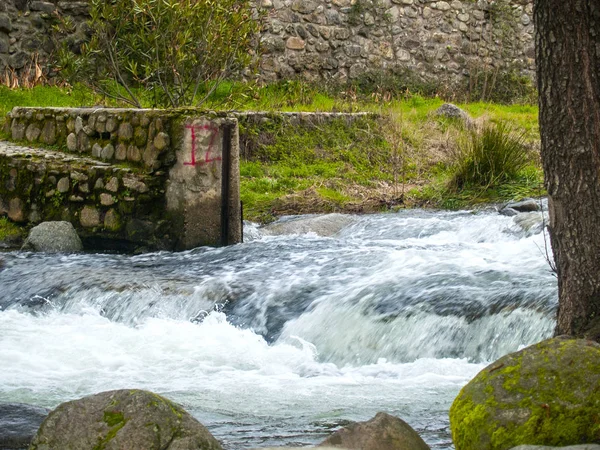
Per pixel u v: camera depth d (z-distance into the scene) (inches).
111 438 142.8
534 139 657.0
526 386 151.8
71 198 461.1
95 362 279.7
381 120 692.1
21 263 406.9
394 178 601.9
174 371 271.1
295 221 499.8
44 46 714.2
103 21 614.9
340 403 232.7
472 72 902.4
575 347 154.6
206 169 432.5
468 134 634.8
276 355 289.6
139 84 679.7
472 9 908.0
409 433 154.9
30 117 521.7
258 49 662.5
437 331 281.4
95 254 436.5
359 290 314.8
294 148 641.6
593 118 211.6
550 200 222.1
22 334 314.0
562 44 210.4
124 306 341.1
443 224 476.7
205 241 435.5
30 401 236.7
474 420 151.4
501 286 303.4
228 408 228.5
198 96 699.4
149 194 435.2
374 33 863.1
